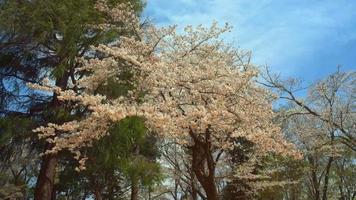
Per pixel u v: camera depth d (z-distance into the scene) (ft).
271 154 49.96
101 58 40.27
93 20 39.11
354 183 74.79
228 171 51.98
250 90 31.68
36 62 39.68
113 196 59.31
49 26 35.73
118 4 38.50
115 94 34.71
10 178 44.50
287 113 44.45
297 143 53.21
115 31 38.50
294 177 59.26
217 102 25.34
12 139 37.17
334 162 71.15
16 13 34.55
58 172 49.67
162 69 26.53
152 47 30.17
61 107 35.96
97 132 25.29
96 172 47.39
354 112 46.39
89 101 23.16
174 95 26.71
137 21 36.17
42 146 40.09
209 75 26.30
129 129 33.42
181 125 23.73
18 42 36.45
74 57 37.11
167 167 52.06
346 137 45.50
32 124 36.99
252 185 49.65
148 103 23.86
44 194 37.58
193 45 31.76
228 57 36.35
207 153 25.67
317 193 64.03
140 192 66.03
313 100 48.47
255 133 25.38
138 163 39.06
